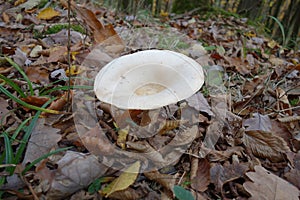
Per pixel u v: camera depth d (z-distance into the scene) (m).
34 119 0.32
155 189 0.30
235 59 0.61
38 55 0.52
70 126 0.36
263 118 0.40
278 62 0.69
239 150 0.35
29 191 0.28
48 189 0.28
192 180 0.31
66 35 0.60
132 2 0.98
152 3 1.12
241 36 0.87
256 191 0.29
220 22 1.00
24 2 0.77
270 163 0.34
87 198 0.28
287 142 0.38
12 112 0.37
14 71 0.46
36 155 0.31
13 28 0.62
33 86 0.42
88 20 0.56
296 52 0.87
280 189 0.29
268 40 0.94
